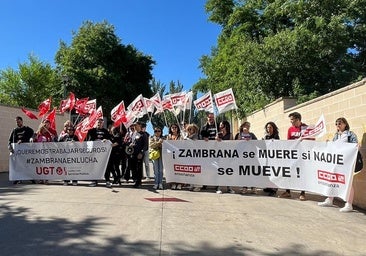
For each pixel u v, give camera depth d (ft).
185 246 19.16
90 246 18.81
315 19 60.64
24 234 20.63
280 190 36.52
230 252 18.52
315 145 30.68
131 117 44.83
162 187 36.99
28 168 40.96
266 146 33.65
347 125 28.86
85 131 39.78
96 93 115.44
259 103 61.36
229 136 37.06
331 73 60.64
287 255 18.37
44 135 42.88
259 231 22.11
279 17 77.77
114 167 39.58
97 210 26.30
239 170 34.60
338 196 28.22
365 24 65.00
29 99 125.70
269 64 59.98
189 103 46.37
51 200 29.76
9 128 59.36
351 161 27.50
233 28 89.56
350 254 18.71
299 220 24.75
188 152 36.24
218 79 89.76
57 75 123.95
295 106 44.45
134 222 23.26
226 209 27.53
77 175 39.47
